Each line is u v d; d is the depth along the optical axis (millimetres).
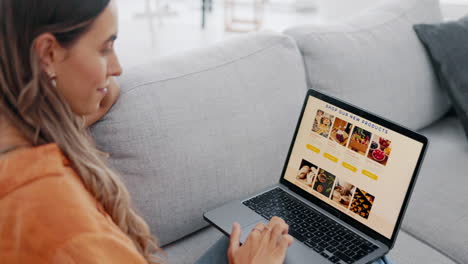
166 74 1128
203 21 4492
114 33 593
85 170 603
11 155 526
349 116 1073
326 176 1107
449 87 1648
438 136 1719
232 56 1250
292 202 1136
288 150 1239
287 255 961
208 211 1089
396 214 982
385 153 1005
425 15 1785
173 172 1078
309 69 1438
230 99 1183
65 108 590
